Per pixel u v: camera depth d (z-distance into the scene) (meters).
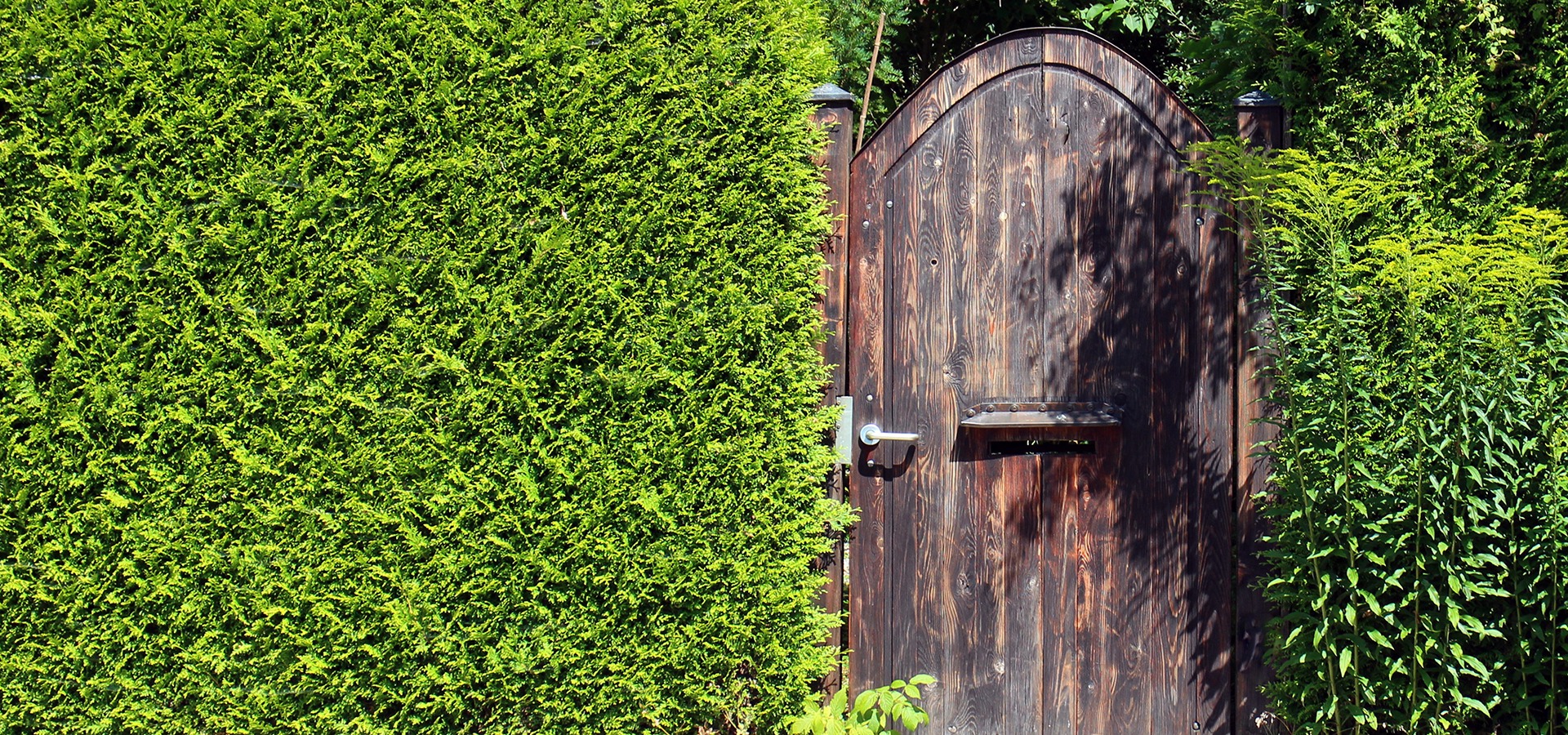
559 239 2.57
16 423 2.53
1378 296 2.56
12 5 2.51
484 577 2.63
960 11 5.75
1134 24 5.00
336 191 2.53
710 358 2.65
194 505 2.57
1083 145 2.91
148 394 2.51
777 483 2.69
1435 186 2.72
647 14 2.64
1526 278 2.35
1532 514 2.39
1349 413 2.49
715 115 2.64
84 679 2.59
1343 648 2.56
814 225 2.72
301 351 2.55
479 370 2.59
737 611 2.71
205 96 2.54
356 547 2.61
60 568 2.54
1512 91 2.73
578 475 2.63
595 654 2.68
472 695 2.64
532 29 2.60
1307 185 2.50
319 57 2.54
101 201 2.53
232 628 2.62
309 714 2.65
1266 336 2.80
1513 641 2.46
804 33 2.76
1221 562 2.91
